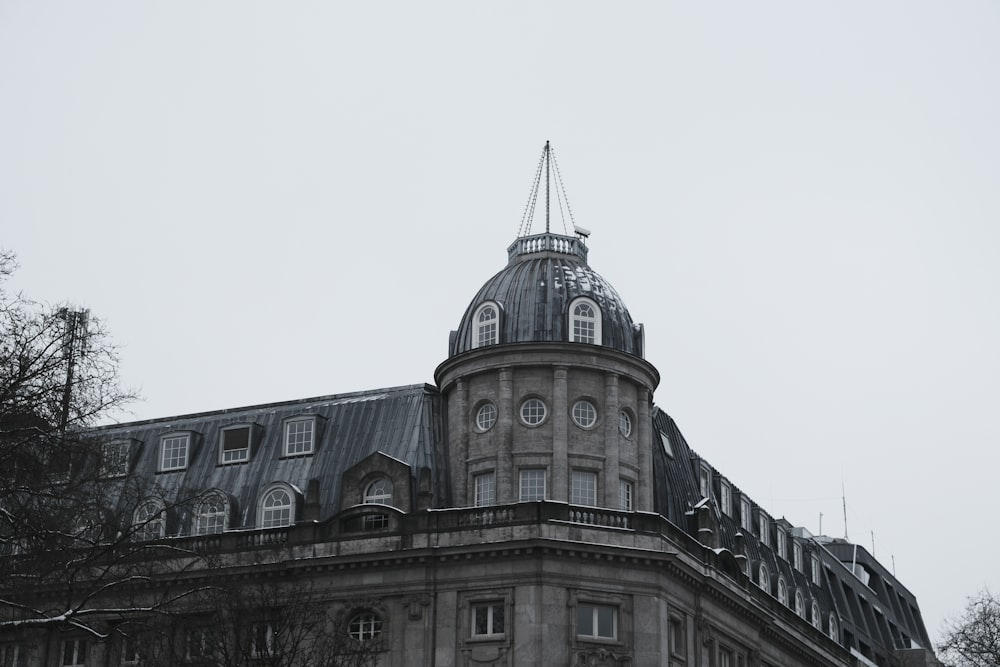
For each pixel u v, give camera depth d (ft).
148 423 266.98
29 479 155.02
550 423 230.07
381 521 226.38
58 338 158.92
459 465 233.96
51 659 236.84
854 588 360.89
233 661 200.23
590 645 213.87
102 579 179.63
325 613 213.46
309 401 254.47
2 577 156.35
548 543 213.87
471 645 214.48
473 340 240.32
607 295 244.83
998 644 299.99
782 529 311.27
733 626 250.57
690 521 249.55
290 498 238.27
